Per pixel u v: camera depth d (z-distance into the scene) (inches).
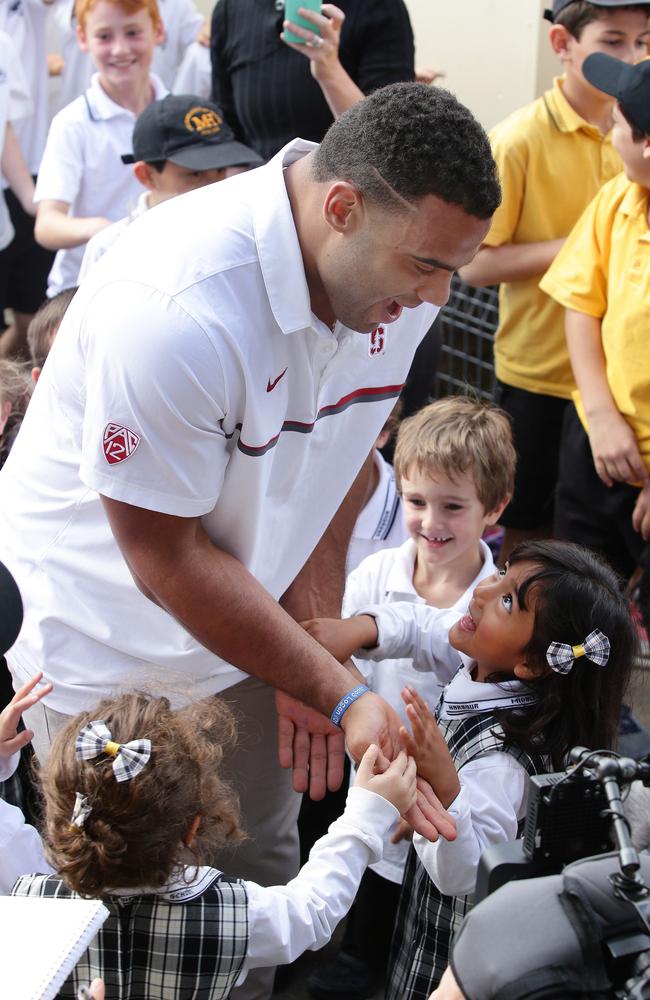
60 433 90.7
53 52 261.6
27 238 226.1
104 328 74.1
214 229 75.5
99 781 70.5
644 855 52.5
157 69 235.3
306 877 78.7
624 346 134.3
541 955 46.4
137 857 70.6
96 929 57.7
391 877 107.7
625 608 89.7
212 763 78.0
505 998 45.6
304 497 94.4
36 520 95.0
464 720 90.7
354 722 83.9
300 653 84.7
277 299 76.2
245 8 168.6
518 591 88.1
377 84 161.2
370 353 90.5
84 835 70.5
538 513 168.9
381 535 131.3
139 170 158.4
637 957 46.4
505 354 165.0
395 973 94.3
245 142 181.6
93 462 76.7
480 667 93.0
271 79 167.0
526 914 48.2
